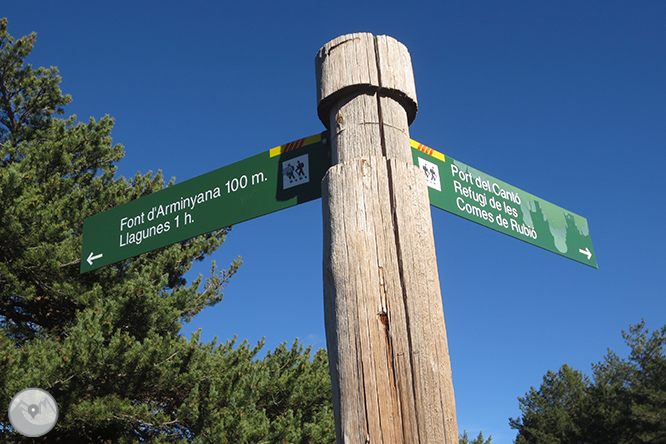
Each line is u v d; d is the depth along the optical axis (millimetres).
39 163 10344
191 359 8688
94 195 10664
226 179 3127
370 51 2529
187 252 11391
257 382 9227
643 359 35500
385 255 2084
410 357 1933
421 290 2076
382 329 1960
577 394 44312
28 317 9984
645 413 32438
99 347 7578
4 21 12672
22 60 12922
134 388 8336
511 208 3246
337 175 2273
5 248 8844
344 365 1941
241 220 2947
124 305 8609
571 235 3600
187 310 11211
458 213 2865
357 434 1831
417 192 2281
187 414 7934
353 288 2029
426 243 2195
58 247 8898
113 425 8758
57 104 13375
